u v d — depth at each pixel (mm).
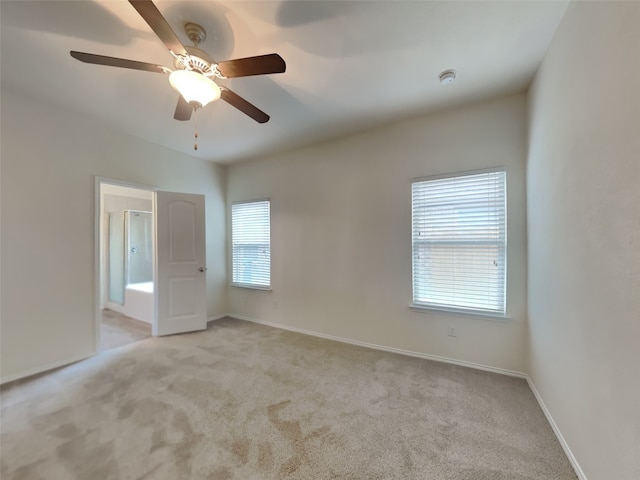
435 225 2740
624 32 1003
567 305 1518
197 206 3812
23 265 2422
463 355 2611
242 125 2947
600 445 1184
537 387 2049
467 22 1573
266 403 1992
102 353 2912
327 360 2740
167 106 2568
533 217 2127
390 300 2982
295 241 3715
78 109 2633
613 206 1090
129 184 3215
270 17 1521
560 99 1596
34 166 2488
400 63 1940
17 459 1457
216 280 4340
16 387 2211
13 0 1419
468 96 2389
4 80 2176
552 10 1499
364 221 3141
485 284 2521
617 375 1065
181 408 1928
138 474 1370
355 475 1379
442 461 1465
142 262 5086
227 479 1350
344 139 3270
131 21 1566
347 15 1510
